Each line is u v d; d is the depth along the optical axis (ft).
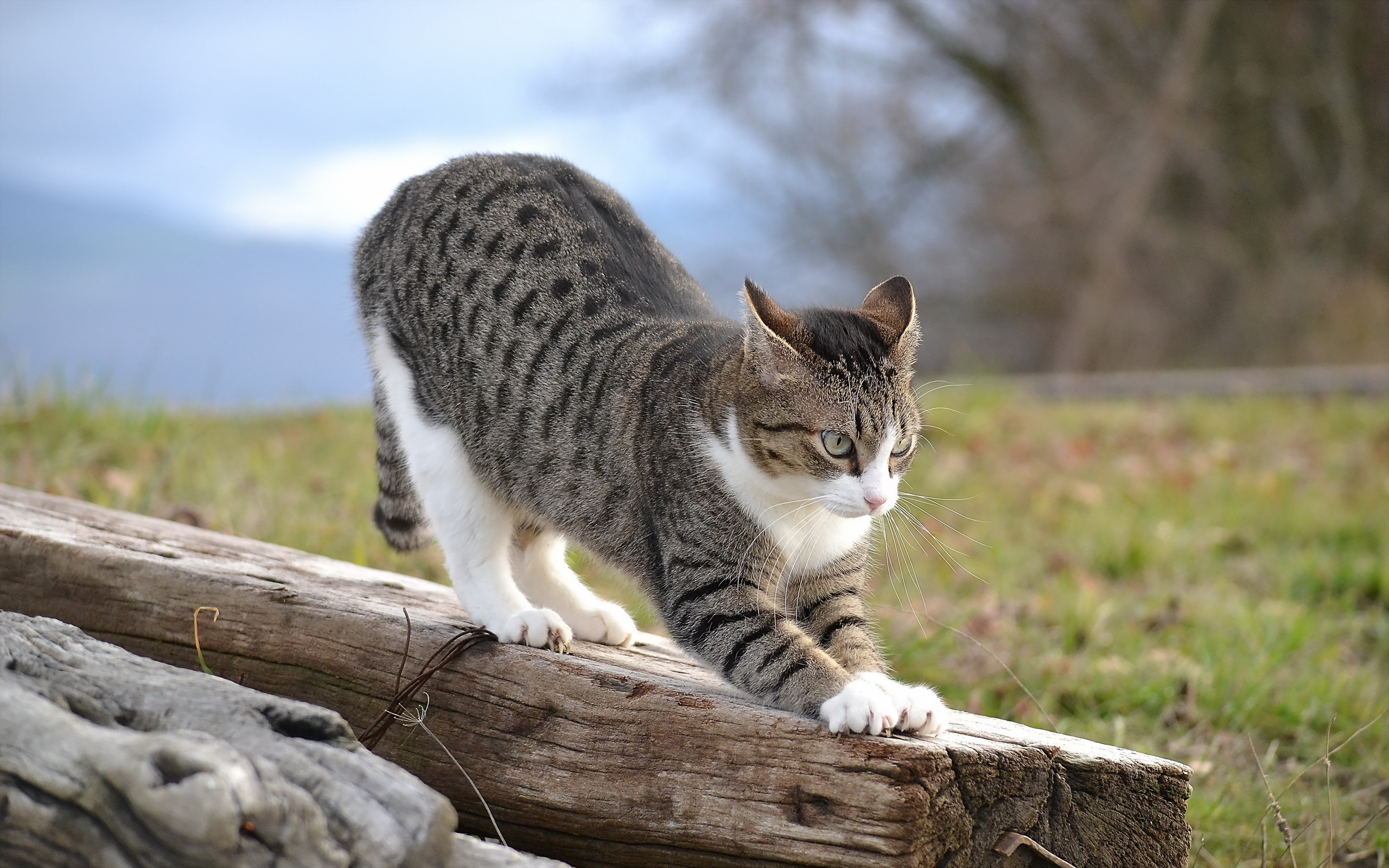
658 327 12.79
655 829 9.20
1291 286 56.44
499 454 13.21
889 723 9.05
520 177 14.03
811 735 8.88
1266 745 15.05
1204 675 16.43
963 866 8.72
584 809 9.50
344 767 8.00
